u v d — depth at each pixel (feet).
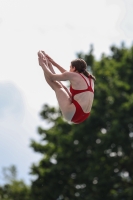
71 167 277.23
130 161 269.23
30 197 289.53
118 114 271.90
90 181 270.26
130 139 265.34
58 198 280.31
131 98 276.41
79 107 76.07
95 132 278.67
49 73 76.48
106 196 263.29
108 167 270.46
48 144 302.04
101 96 280.31
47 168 289.94
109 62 312.09
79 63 77.46
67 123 293.02
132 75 298.97
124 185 270.05
